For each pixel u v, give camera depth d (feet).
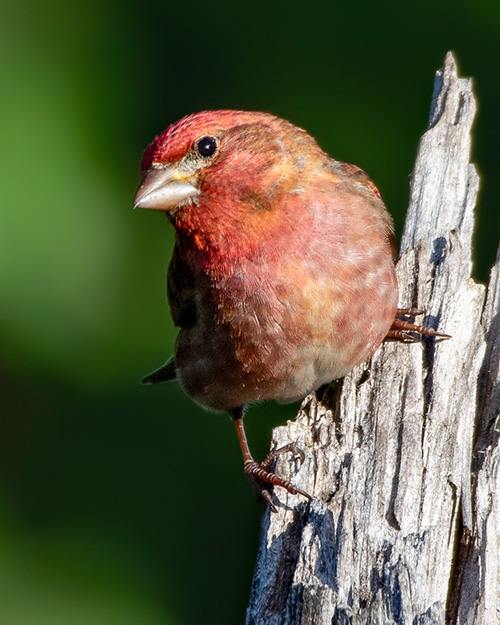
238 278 26.91
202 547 38.47
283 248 26.55
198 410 40.22
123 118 40.65
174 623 37.35
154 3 42.34
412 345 26.43
